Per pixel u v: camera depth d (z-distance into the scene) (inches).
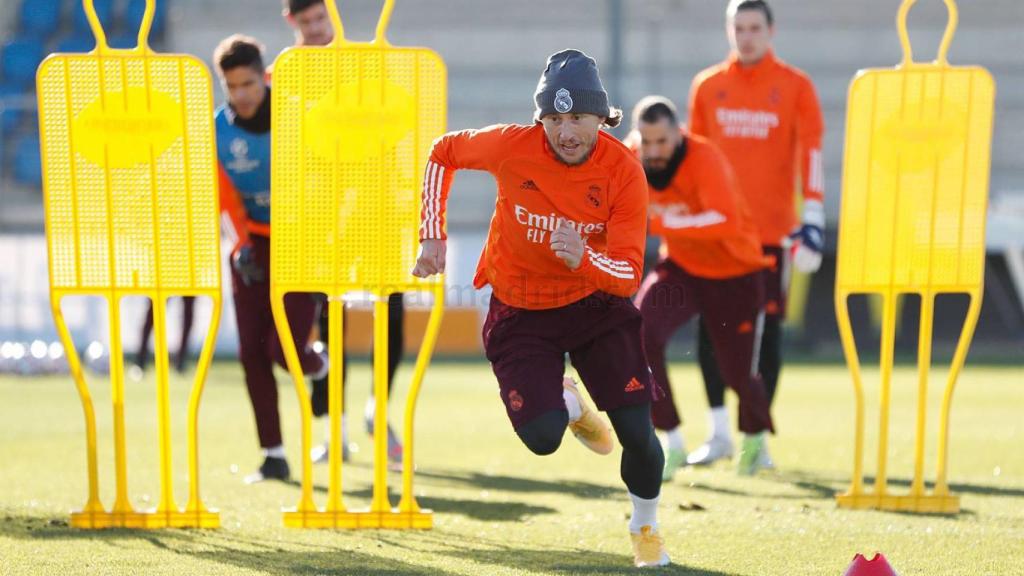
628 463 600.4
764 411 978.1
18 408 1513.3
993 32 3216.0
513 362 590.6
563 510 791.7
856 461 800.3
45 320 2277.3
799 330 2682.1
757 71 1096.2
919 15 3233.3
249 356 916.6
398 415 1467.8
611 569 595.5
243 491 867.4
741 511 780.6
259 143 888.3
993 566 602.2
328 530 714.2
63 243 713.0
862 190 792.3
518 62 3235.7
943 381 1982.0
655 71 3191.4
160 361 717.9
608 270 553.0
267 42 3240.7
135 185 711.7
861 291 796.0
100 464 1009.5
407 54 708.0
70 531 702.5
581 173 575.5
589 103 551.2
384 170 713.0
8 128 2819.9
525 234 587.2
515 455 1101.7
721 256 950.4
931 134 781.9
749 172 1098.7
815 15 3240.7
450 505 813.9
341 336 724.7
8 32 3248.0
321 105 709.3
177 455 1077.8
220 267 717.9
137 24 3250.5
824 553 636.7
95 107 706.8
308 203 713.6
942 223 786.2
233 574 577.6
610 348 588.4
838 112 3164.4
